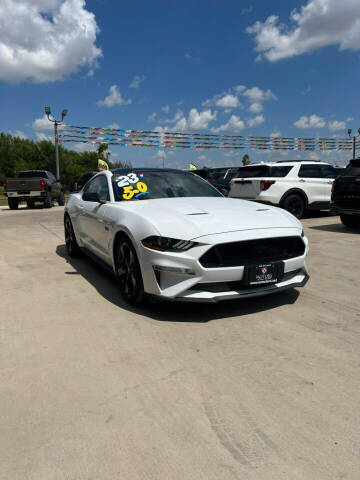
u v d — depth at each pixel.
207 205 3.67
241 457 1.55
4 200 26.03
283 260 3.12
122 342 2.64
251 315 3.10
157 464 1.52
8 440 1.68
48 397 2.00
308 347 2.53
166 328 2.87
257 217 3.33
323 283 3.98
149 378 2.17
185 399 1.96
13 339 2.72
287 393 2.00
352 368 2.25
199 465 1.51
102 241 4.04
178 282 2.92
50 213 13.55
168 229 3.01
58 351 2.53
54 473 1.48
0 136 47.41
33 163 37.81
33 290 3.90
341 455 1.55
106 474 1.48
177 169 4.91
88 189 5.18
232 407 1.89
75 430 1.74
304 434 1.68
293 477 1.44
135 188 4.23
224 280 2.91
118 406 1.91
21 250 6.20
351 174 7.26
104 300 3.55
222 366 2.29
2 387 2.10
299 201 9.21
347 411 1.84
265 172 9.09
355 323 2.92
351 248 5.82
